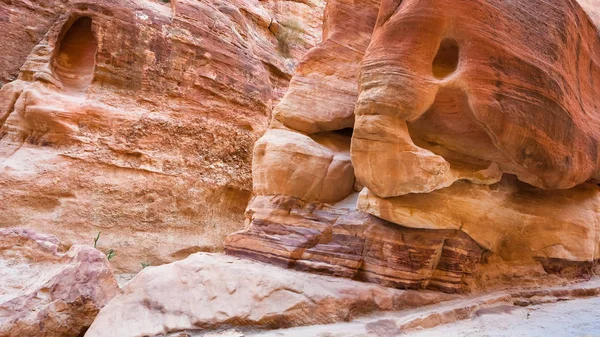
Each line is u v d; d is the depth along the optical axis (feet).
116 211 34.78
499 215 21.18
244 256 20.30
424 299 18.34
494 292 20.45
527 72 18.56
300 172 21.63
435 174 17.02
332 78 24.26
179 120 40.24
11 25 38.81
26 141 33.45
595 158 22.75
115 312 14.98
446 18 17.70
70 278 15.51
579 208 23.97
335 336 14.43
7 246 18.81
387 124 17.29
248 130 45.93
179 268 17.03
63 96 35.24
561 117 19.83
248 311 15.26
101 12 37.47
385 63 17.71
